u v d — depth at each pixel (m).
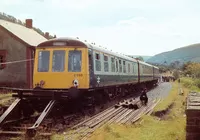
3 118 11.66
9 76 29.11
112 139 9.79
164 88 47.66
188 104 7.70
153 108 18.59
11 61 29.06
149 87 47.44
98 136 9.96
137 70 32.44
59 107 14.85
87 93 16.34
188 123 7.04
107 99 20.30
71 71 15.28
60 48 15.50
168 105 20.78
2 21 31.27
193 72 77.06
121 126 11.85
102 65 18.28
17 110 13.35
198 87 45.06
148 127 12.37
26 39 29.92
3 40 29.17
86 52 15.38
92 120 13.27
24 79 28.78
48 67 15.54
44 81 15.53
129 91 29.98
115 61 21.91
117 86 23.34
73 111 15.65
